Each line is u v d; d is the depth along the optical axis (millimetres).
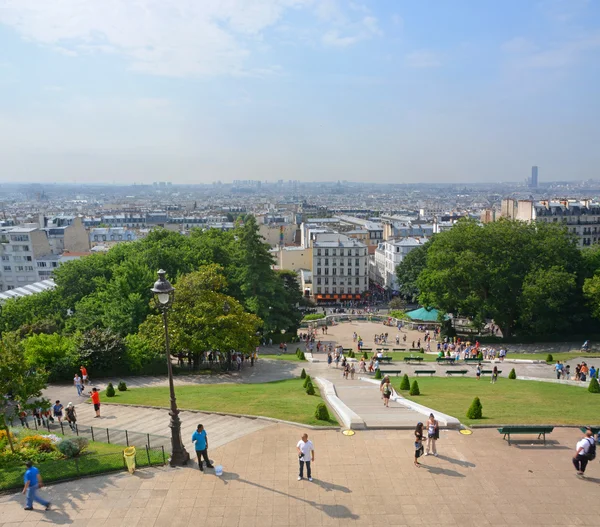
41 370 33031
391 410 38812
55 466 28266
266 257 95000
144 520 23562
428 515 23750
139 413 40812
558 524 23047
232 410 38531
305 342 99125
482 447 30484
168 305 27812
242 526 23078
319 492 25688
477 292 90625
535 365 67875
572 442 31281
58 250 186750
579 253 92438
